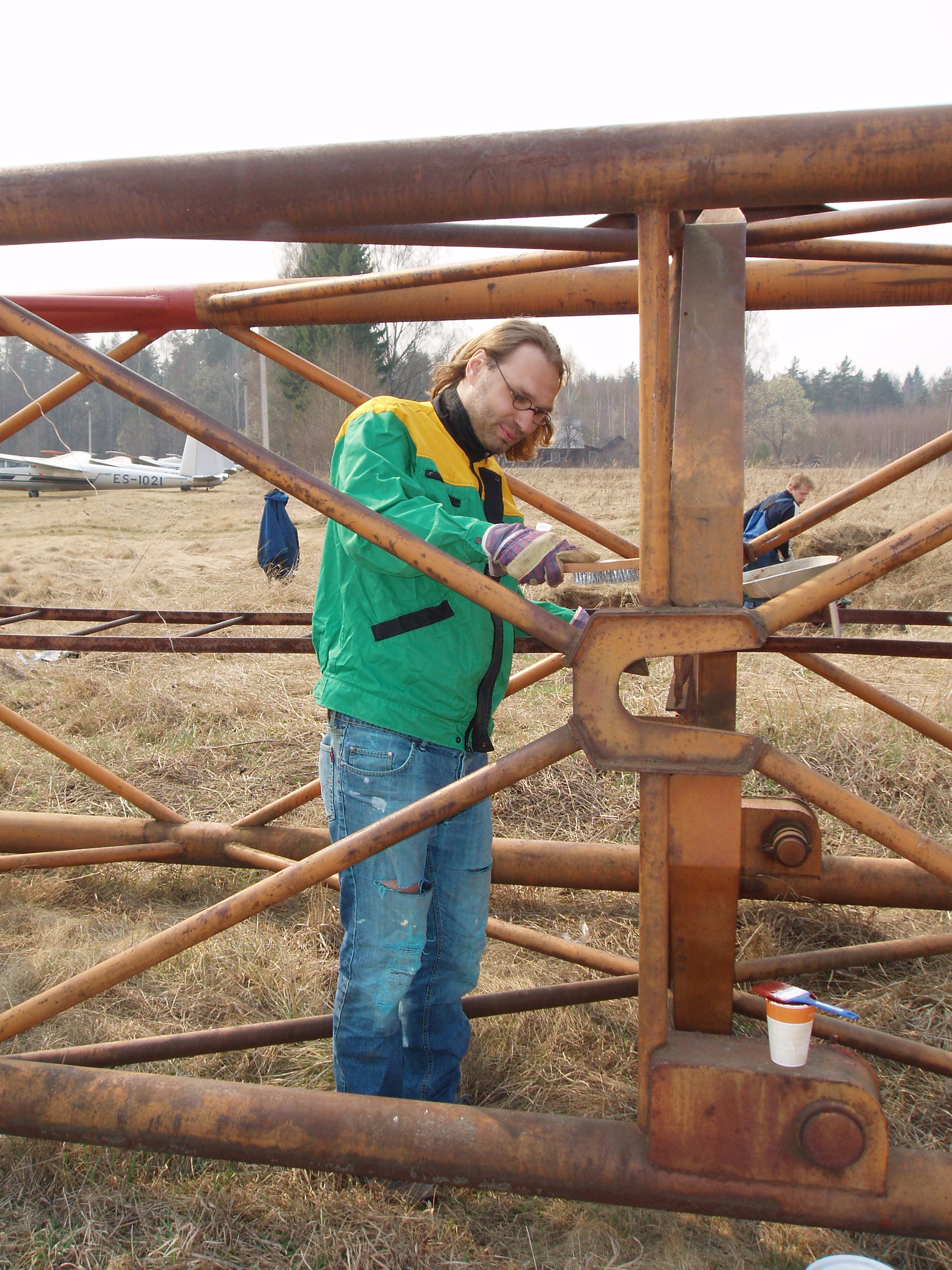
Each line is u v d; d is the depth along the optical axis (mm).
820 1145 1471
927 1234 1486
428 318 2445
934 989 2816
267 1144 1652
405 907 1849
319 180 1393
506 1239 1849
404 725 1842
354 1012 1902
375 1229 1849
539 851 3250
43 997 1735
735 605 1518
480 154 1360
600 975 2949
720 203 1363
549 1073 2445
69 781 4578
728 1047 1592
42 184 1447
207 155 1414
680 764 1512
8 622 3287
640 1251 1819
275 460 1574
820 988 2854
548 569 1516
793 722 5145
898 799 4371
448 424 1950
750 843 2225
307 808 4293
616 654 1504
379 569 1673
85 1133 1705
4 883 3498
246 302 1939
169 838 3330
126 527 20344
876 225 1624
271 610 9992
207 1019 2643
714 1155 1521
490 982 2863
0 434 2547
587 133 1343
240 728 5477
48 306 2328
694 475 1533
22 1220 1887
